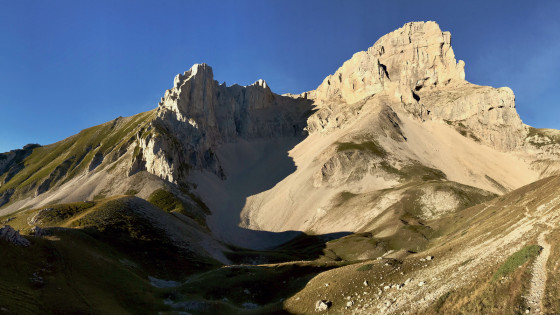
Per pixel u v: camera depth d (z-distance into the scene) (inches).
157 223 3833.7
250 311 1941.4
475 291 1084.5
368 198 7701.8
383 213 6461.6
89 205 4183.1
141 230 3427.7
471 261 1349.7
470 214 4126.5
